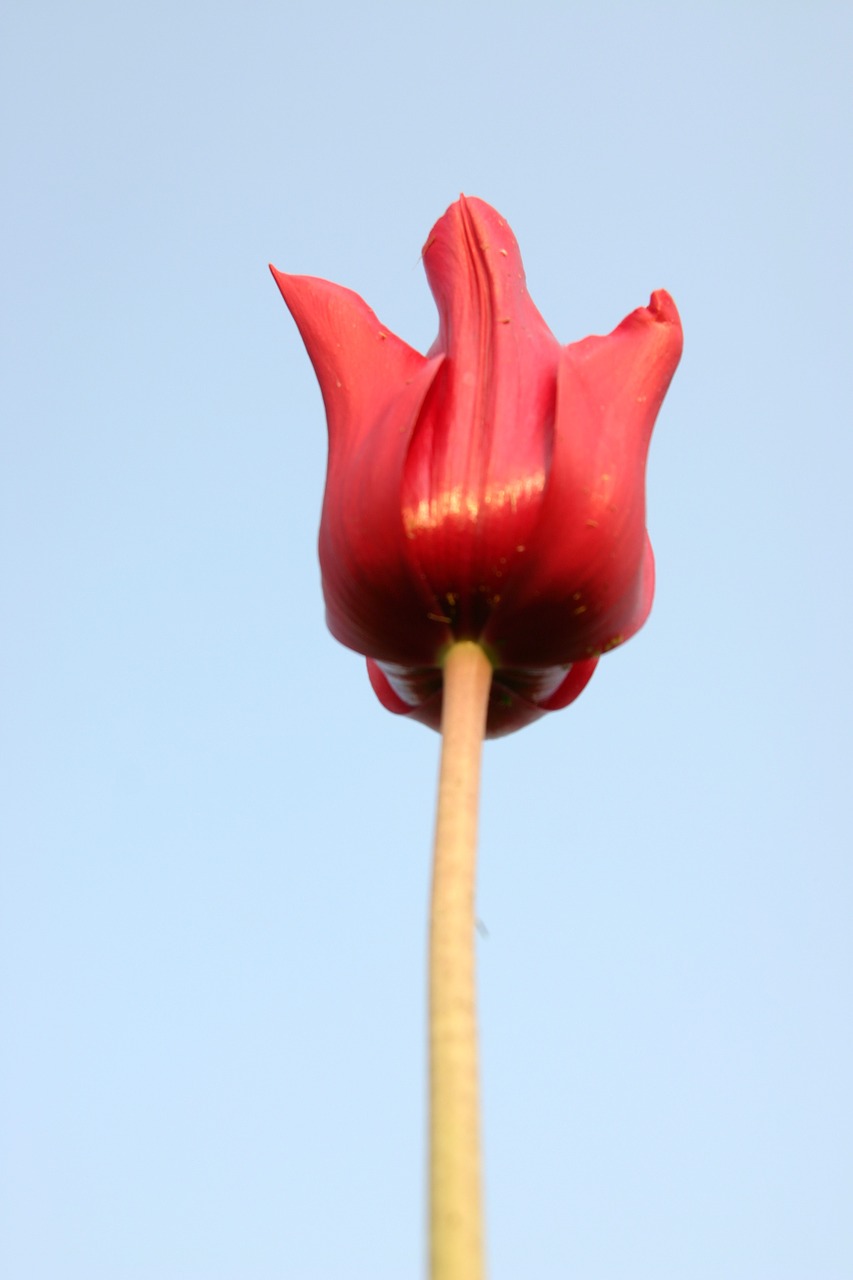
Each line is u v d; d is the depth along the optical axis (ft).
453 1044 1.55
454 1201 1.51
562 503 1.72
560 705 1.82
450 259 1.82
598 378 1.77
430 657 1.75
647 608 1.82
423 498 1.73
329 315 1.82
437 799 1.66
